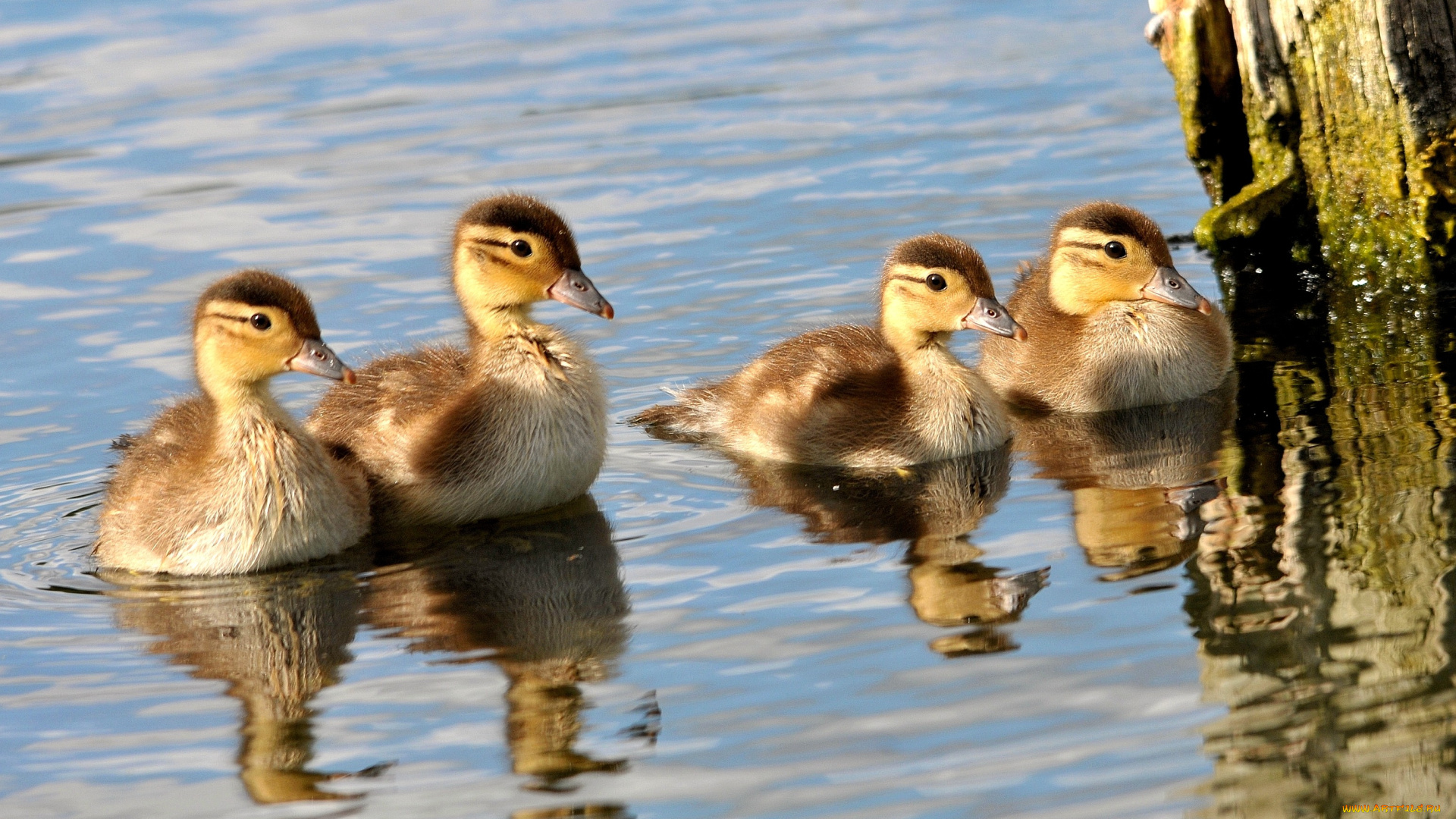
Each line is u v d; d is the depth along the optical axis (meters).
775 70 27.41
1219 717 9.48
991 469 14.39
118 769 9.86
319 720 10.34
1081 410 16.11
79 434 16.17
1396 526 11.58
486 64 28.23
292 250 20.78
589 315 18.98
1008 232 20.42
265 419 13.09
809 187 22.33
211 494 12.97
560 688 10.54
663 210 21.78
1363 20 17.27
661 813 9.03
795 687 10.27
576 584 12.28
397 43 29.61
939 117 24.80
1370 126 17.64
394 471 14.09
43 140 25.09
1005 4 30.30
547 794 9.30
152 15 31.30
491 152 24.09
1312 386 15.19
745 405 15.84
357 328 18.34
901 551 12.43
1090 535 12.33
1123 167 22.38
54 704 10.70
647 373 17.39
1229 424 14.56
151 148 24.66
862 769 9.30
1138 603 10.97
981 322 14.95
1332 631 10.23
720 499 14.14
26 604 12.47
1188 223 20.45
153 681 11.00
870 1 31.22
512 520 13.95
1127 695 9.80
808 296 18.97
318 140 24.81
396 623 11.80
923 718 9.77
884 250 20.11
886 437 14.89
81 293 19.72
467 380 14.36
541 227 14.15
